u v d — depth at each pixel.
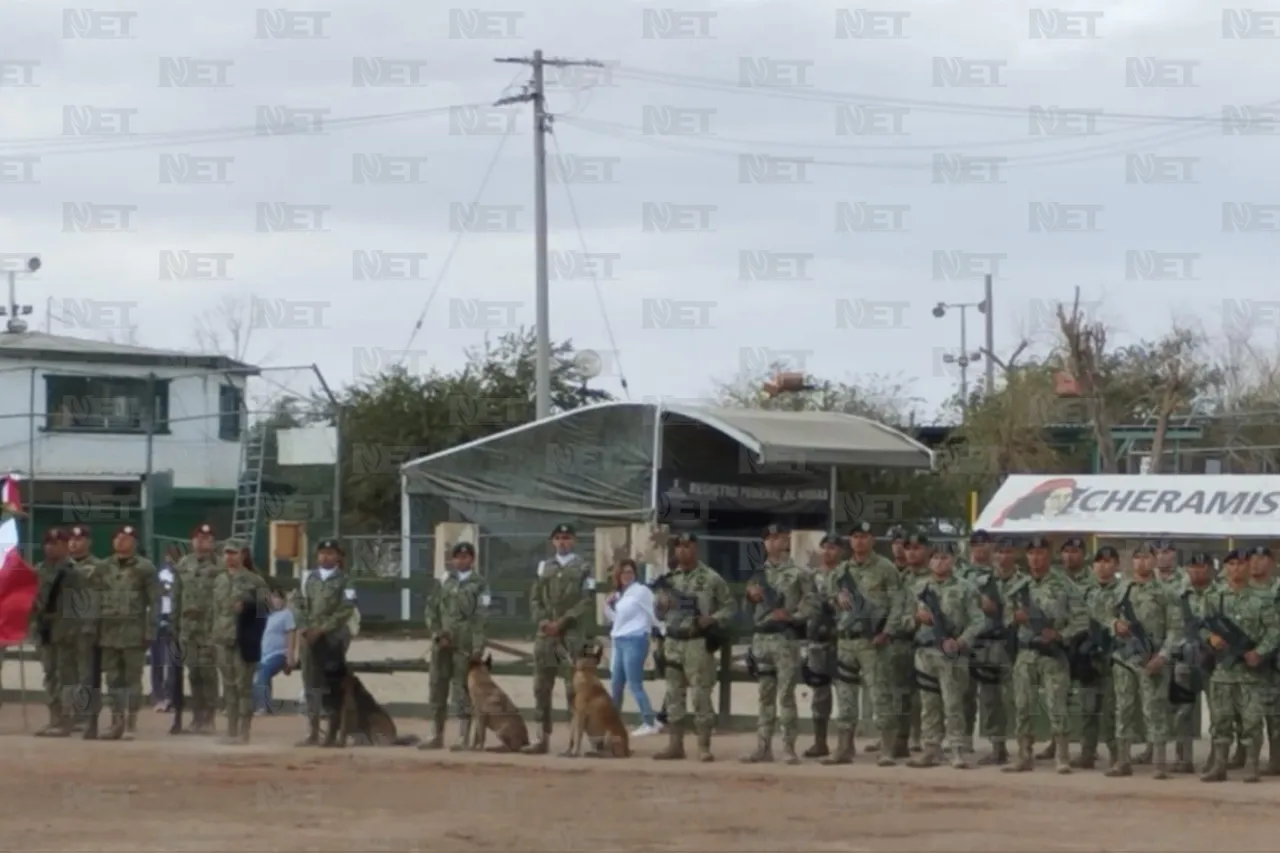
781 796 20.83
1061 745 23.11
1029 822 18.88
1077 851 17.05
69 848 17.34
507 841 17.69
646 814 19.44
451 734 27.88
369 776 22.59
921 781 22.08
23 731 28.91
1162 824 18.75
